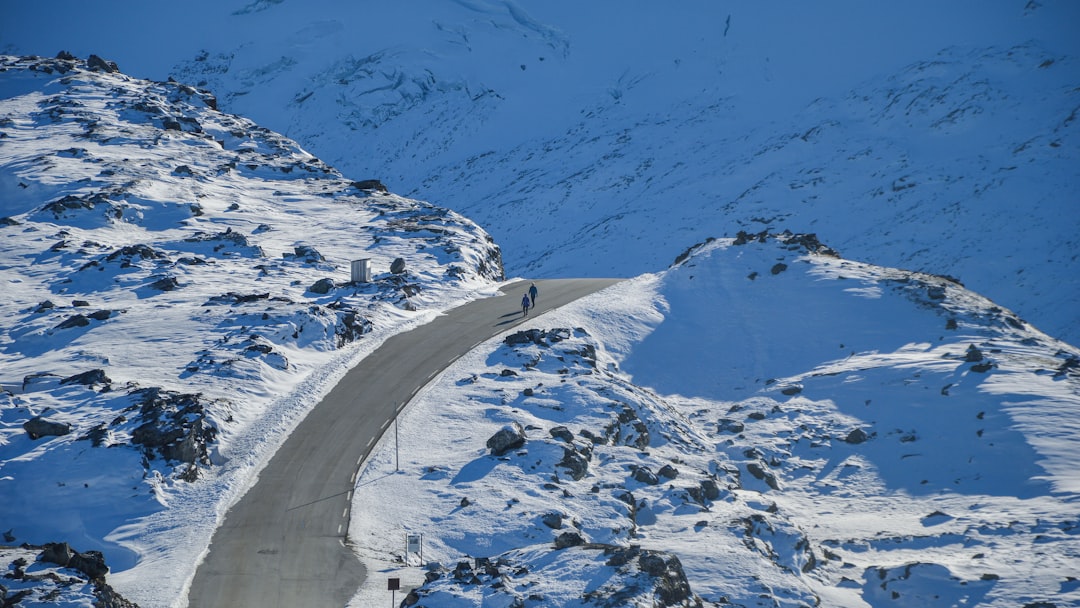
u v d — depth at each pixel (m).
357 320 66.75
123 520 42.69
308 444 49.88
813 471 55.28
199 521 42.00
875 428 58.09
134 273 75.25
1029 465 51.34
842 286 75.19
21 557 35.56
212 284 74.12
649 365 69.31
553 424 53.00
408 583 36.59
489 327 68.94
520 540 41.00
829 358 68.06
